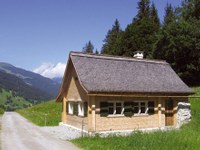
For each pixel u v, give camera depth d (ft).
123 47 214.28
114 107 80.79
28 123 119.55
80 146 59.93
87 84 77.20
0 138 72.18
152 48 189.57
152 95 85.05
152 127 86.33
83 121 81.76
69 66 91.20
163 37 162.91
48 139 70.69
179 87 93.71
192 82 160.25
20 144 63.10
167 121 91.15
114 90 77.97
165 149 49.96
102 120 78.38
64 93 100.01
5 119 145.18
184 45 152.76
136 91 81.46
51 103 213.87
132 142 56.90
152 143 54.24
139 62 96.73
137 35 207.51
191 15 179.52
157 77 94.07
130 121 82.74
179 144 52.26
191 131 65.77
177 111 92.73
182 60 160.04
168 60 164.66
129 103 82.89
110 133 73.15
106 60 90.12
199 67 156.15
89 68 84.07
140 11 247.09
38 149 57.11
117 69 88.79
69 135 77.82
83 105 82.02
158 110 87.97
